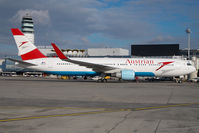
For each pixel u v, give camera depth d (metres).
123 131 7.03
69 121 8.41
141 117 9.29
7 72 97.62
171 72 37.75
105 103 13.62
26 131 6.92
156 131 7.04
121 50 100.19
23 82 36.34
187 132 6.94
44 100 14.73
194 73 60.31
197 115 9.83
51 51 110.38
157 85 32.09
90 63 34.81
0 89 22.62
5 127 7.40
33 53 38.12
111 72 36.62
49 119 8.75
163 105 12.98
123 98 16.23
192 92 21.53
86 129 7.24
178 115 9.80
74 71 37.69
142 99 15.76
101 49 99.25
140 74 37.84
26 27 156.25
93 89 23.58
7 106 12.04
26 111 10.54
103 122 8.28
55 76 85.50
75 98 15.98
